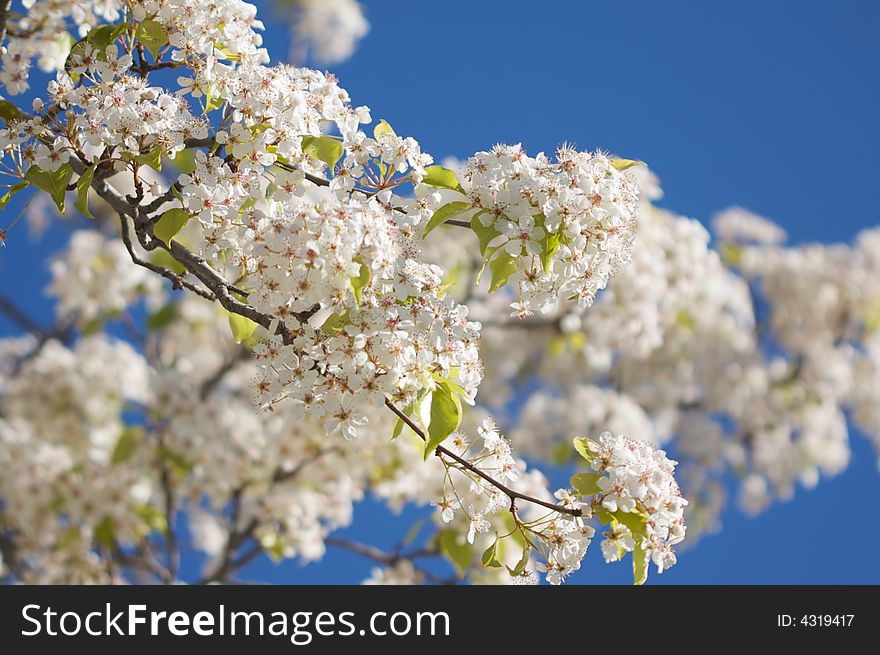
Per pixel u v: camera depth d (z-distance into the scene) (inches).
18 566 435.8
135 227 185.0
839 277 611.5
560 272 182.4
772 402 611.5
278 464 429.4
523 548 183.2
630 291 497.7
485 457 188.7
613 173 184.5
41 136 191.2
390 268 165.2
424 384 170.2
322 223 161.9
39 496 430.3
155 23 190.5
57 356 473.4
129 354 485.4
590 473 177.8
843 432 619.2
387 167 187.5
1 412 472.7
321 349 170.2
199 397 450.6
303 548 422.0
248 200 184.4
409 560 406.3
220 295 180.1
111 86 187.9
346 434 171.2
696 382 613.9
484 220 179.0
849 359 627.5
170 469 445.1
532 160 183.3
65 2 214.7
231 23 191.2
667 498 174.6
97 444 455.2
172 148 184.1
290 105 182.2
